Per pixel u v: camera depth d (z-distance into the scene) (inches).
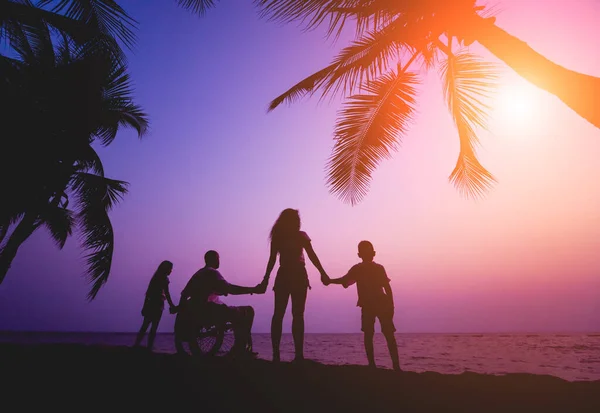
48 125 314.8
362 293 199.6
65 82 320.2
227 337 216.8
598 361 541.0
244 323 210.7
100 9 233.8
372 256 206.5
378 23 151.2
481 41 123.6
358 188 274.2
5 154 293.1
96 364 126.8
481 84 230.1
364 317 196.5
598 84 103.0
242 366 132.6
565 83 107.0
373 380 112.9
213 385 105.7
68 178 366.3
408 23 163.2
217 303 207.6
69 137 338.0
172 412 85.6
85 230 427.2
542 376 117.6
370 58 220.8
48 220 485.7
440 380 113.3
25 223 350.3
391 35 182.2
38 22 251.0
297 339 155.2
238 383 107.8
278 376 116.2
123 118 421.7
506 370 392.8
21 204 334.0
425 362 492.1
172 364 131.0
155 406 89.2
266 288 205.0
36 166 316.8
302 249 169.0
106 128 390.6
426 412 86.5
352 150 269.3
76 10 233.3
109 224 434.3
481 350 877.8
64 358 136.9
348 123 268.1
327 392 100.7
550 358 605.3
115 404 90.0
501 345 1179.3
